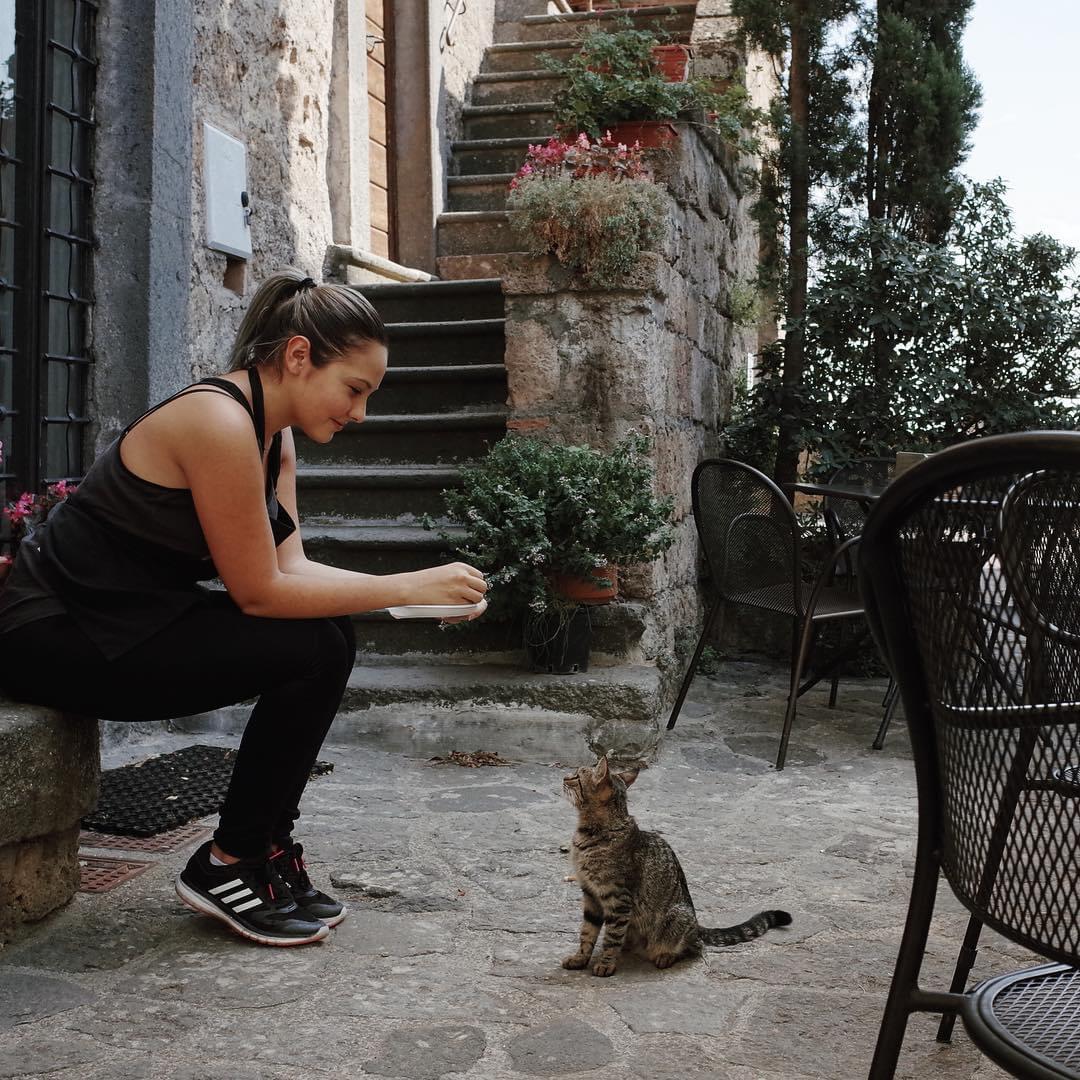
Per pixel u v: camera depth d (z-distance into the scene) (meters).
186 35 4.68
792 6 7.21
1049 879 1.46
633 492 4.66
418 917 2.90
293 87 6.02
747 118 7.29
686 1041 2.29
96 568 2.54
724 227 7.43
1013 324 6.80
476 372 6.11
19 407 4.09
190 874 2.75
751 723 5.29
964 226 7.29
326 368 2.58
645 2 9.79
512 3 9.71
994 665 1.50
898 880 3.27
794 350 7.08
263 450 2.60
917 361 6.86
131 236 4.46
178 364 4.71
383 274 7.21
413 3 7.92
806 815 3.90
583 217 4.97
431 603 2.63
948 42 7.46
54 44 4.16
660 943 2.63
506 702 4.57
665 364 5.48
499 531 4.46
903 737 5.09
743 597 4.95
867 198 7.42
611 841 2.58
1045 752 1.47
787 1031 2.34
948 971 2.66
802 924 2.93
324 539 5.21
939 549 1.56
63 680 2.56
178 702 2.60
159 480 2.52
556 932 2.83
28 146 4.07
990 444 1.38
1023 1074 1.40
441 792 4.00
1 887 2.60
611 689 4.52
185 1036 2.26
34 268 4.10
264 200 5.74
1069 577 1.44
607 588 4.63
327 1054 2.20
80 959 2.58
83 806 2.81
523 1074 2.14
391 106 7.98
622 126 5.87
